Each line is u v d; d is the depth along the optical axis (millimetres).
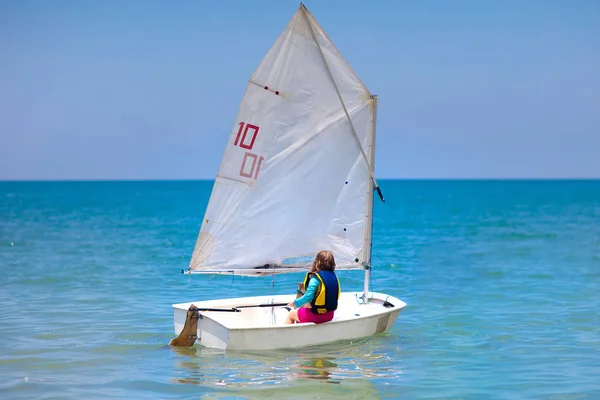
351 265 33688
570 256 67812
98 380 25391
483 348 30625
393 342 31703
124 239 86250
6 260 63219
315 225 33188
